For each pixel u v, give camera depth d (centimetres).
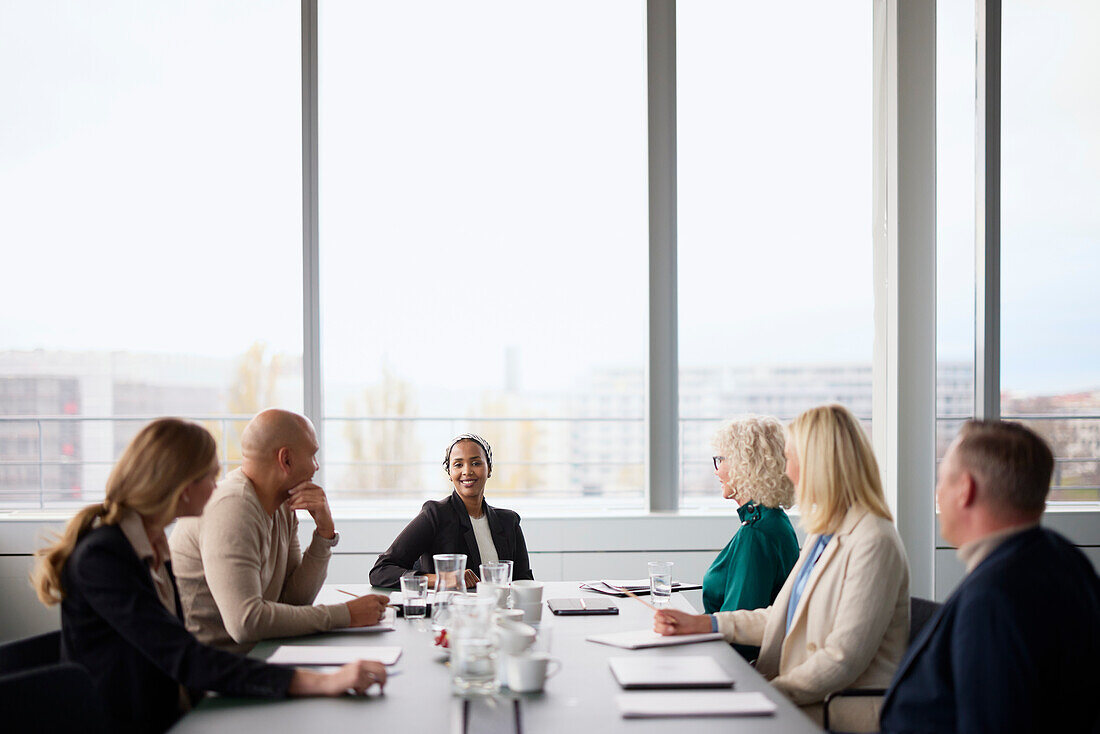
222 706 159
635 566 411
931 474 392
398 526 405
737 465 250
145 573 175
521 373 504
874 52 418
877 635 197
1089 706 147
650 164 416
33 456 443
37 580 175
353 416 490
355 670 166
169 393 445
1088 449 404
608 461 514
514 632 170
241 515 212
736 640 218
